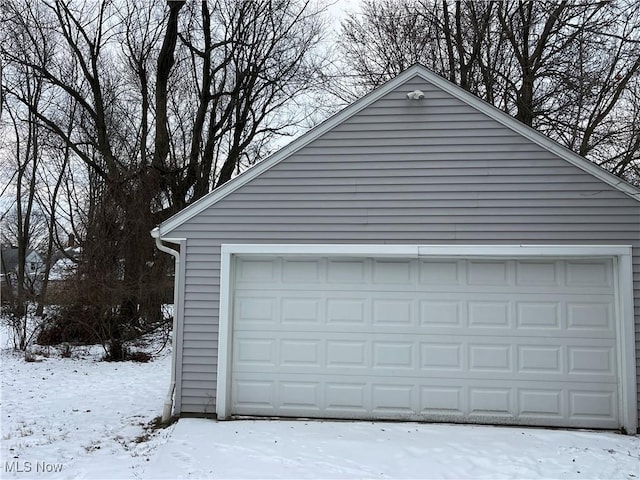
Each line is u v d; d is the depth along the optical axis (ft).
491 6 54.34
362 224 25.32
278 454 20.04
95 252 47.16
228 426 23.57
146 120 65.16
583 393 23.81
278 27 65.92
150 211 50.49
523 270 24.80
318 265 25.85
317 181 25.73
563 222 24.31
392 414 24.66
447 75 60.75
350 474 18.19
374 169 25.53
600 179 24.23
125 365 45.80
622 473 18.44
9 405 30.48
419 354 24.85
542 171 24.63
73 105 74.43
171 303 53.42
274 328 25.62
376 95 25.72
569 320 24.27
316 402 25.07
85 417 27.50
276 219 25.70
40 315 52.37
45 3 59.98
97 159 66.80
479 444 21.22
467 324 24.77
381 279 25.46
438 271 25.23
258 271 26.03
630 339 23.30
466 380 24.48
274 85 68.33
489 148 24.98
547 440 21.79
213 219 25.93
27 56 60.03
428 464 19.15
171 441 21.53
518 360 24.31
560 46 49.01
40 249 98.58
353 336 25.27
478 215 24.75
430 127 25.39
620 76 42.70
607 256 24.16
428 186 25.17
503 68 55.72
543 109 50.88
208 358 25.27
